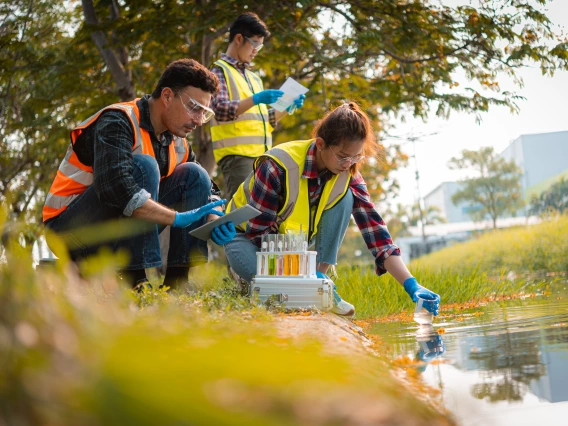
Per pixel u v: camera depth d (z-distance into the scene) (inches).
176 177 155.0
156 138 147.7
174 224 136.8
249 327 68.9
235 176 224.2
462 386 71.1
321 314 128.4
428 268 268.5
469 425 54.6
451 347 104.6
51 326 29.9
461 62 406.0
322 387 30.1
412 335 128.0
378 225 160.7
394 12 394.6
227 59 225.3
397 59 396.8
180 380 25.4
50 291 40.7
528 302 199.3
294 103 214.4
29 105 439.5
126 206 132.6
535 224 762.2
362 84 430.3
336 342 80.0
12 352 27.3
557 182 1556.3
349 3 398.9
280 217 155.3
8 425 24.6
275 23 380.2
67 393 25.1
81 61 423.5
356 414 30.3
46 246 66.1
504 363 84.6
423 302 149.6
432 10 397.7
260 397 27.7
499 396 65.5
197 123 146.8
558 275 391.2
